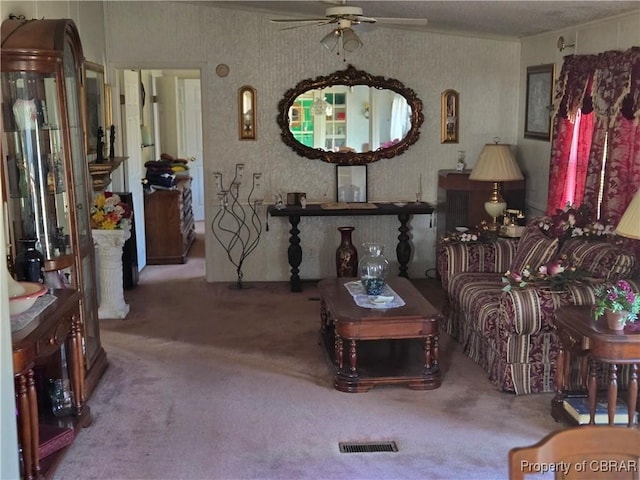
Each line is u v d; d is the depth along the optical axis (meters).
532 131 6.49
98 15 6.35
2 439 2.66
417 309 4.41
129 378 4.54
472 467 3.37
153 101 9.44
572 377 4.05
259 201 7.00
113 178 6.75
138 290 6.80
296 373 4.62
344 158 6.94
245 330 5.55
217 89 6.79
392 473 3.32
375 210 6.70
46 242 3.97
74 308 3.64
